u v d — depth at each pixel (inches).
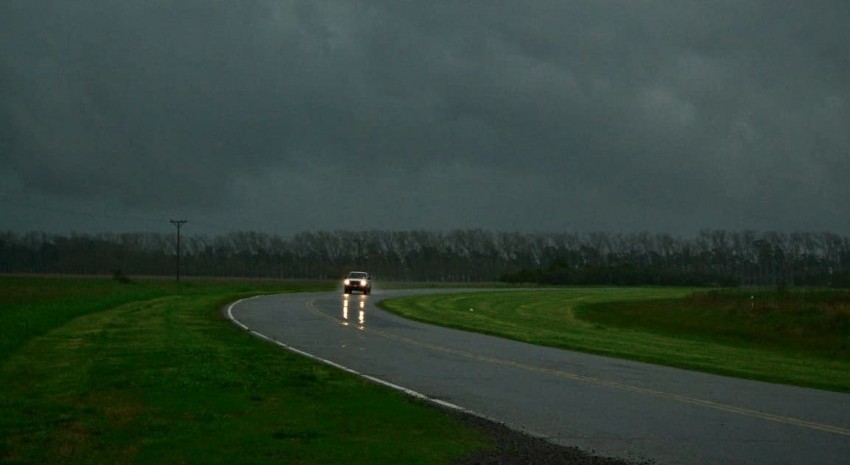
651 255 5969.5
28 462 336.8
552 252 6038.4
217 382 549.6
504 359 804.6
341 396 519.5
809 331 1604.3
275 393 520.7
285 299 2073.1
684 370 781.3
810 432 454.9
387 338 1005.8
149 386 530.6
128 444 370.9
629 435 437.1
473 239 6043.3
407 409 480.1
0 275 4697.3
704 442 422.3
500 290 3373.5
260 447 370.9
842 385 710.5
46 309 1234.0
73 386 538.6
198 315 1328.7
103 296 1814.7
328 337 999.0
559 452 387.2
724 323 1814.7
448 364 746.8
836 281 4532.5
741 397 593.3
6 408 453.1
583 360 825.5
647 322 1971.0
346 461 351.3
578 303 2546.8
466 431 426.0
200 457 349.7
